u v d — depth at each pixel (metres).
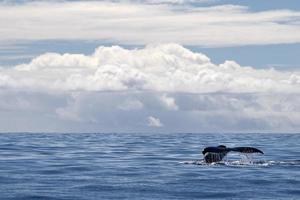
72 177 99.50
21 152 188.50
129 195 76.38
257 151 111.38
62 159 150.00
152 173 106.75
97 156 166.62
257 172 105.81
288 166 118.44
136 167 121.50
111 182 91.12
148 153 185.50
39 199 73.00
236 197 74.62
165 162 136.62
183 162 134.12
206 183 89.12
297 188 83.19
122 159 150.75
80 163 134.38
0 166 123.56
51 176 101.31
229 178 95.81
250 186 85.44
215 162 127.69
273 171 107.75
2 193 77.81
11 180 93.88
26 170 113.62
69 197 74.44
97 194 77.25
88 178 97.88
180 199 72.94
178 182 90.69
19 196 75.12
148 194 77.31
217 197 74.62
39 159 149.38
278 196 75.44
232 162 128.25
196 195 76.38
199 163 129.88
